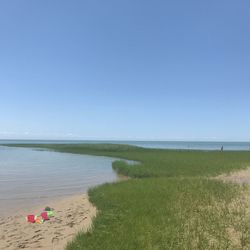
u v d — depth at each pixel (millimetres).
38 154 63281
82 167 34531
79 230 9930
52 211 13180
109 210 11664
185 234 8453
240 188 16203
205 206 11906
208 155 50969
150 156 49000
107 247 7648
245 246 7684
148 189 15922
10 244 8969
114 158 49938
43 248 8570
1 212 13289
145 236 8297
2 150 83438
